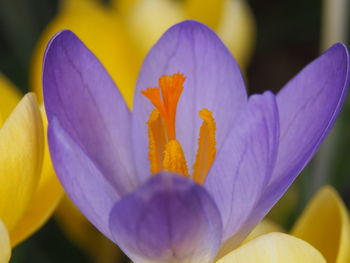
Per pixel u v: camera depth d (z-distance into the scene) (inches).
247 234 8.1
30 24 14.1
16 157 8.1
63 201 11.4
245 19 11.8
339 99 8.0
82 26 11.0
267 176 7.8
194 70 8.6
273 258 7.7
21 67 13.8
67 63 8.1
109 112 8.4
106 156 8.4
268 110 7.7
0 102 9.6
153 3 11.5
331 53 8.3
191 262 7.9
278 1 16.6
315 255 7.8
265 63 17.4
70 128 8.1
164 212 7.4
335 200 8.9
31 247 12.0
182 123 8.7
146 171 8.5
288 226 11.6
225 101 8.6
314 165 11.5
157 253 7.8
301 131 8.2
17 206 8.3
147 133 8.5
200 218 7.6
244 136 7.7
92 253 11.8
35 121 8.2
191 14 11.6
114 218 7.6
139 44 11.3
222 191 7.8
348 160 11.6
